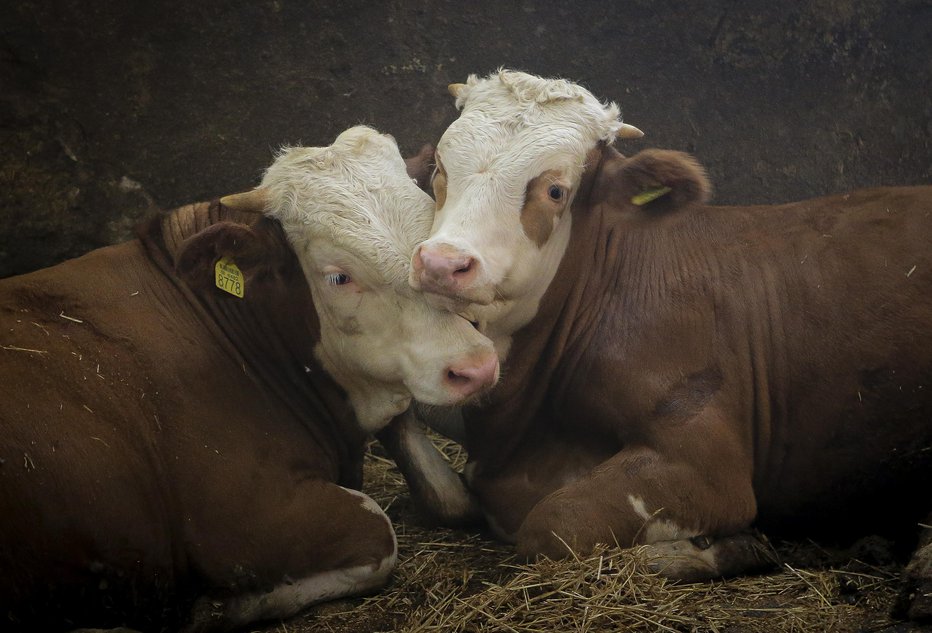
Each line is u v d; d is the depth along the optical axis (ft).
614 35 11.99
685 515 8.45
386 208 8.38
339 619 8.29
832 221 9.25
